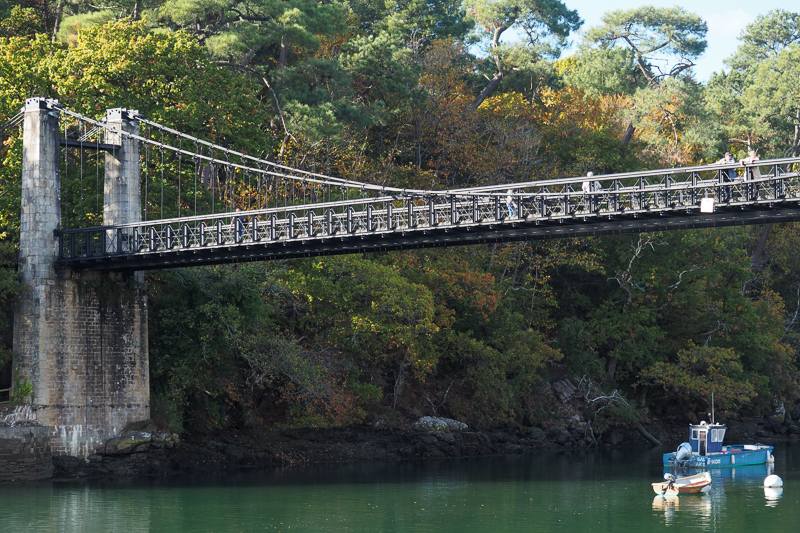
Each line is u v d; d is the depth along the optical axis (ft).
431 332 208.95
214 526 122.52
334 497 145.79
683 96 327.47
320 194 231.30
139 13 241.76
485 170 257.34
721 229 261.03
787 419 264.31
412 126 275.59
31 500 142.00
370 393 202.28
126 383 173.68
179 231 174.09
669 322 258.98
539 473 177.99
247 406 194.18
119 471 169.68
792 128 347.97
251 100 213.25
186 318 179.93
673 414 257.96
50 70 192.54
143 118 179.93
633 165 269.44
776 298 293.84
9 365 177.58
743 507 139.85
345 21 281.33
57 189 170.19
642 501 144.46
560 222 138.92
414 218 147.33
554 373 248.32
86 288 170.40
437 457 205.16
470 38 339.98
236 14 237.04
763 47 375.45
